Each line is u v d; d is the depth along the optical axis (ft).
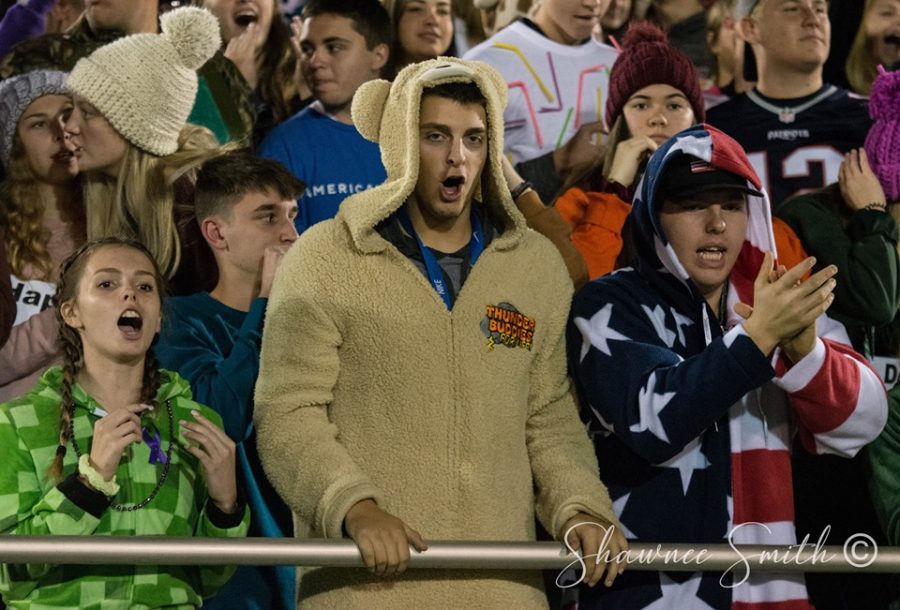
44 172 46.55
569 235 47.88
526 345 35.81
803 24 53.47
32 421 36.01
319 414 34.60
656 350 37.06
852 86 55.16
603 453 38.09
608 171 50.98
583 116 53.26
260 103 52.29
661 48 51.26
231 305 45.42
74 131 46.50
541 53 53.57
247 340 43.42
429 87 35.65
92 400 36.65
